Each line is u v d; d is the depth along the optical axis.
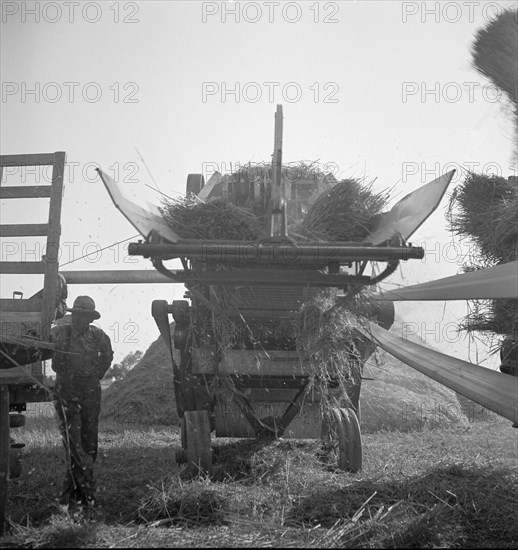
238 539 4.65
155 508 5.38
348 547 4.52
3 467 5.02
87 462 5.68
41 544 4.49
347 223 5.79
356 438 6.66
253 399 6.88
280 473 6.36
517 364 5.41
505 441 9.51
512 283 4.31
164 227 5.45
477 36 5.58
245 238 5.67
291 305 6.27
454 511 5.15
